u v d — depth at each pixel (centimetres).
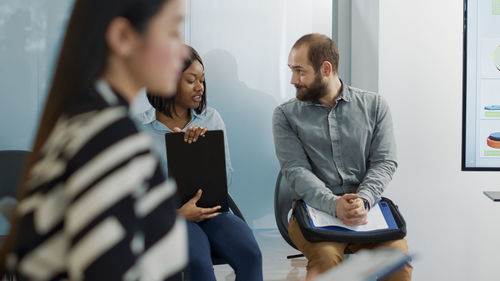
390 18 276
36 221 60
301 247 227
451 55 276
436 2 275
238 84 349
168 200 64
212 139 216
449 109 277
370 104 243
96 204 58
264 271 312
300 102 248
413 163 279
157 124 238
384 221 221
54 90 64
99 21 63
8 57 322
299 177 233
